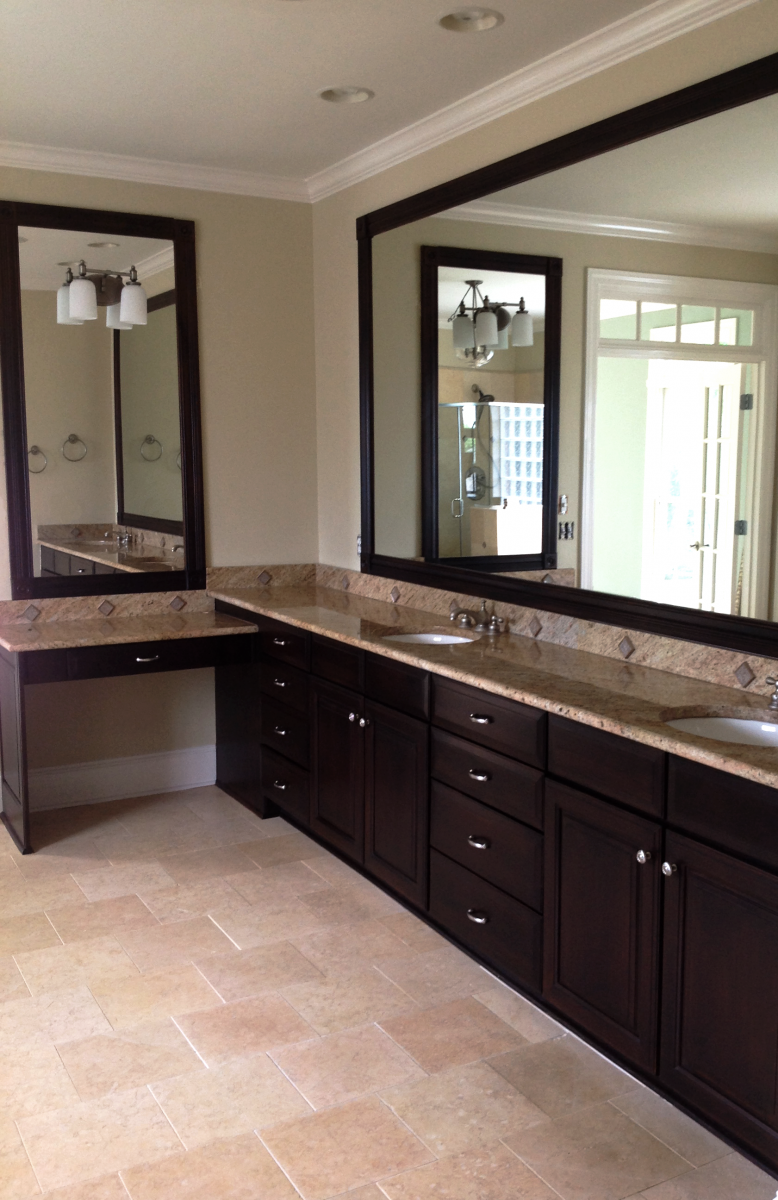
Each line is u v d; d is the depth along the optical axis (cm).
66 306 399
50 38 282
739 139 240
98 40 284
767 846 192
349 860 373
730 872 200
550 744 250
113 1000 277
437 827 303
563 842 248
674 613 271
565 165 296
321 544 470
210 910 334
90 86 321
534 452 317
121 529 422
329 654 357
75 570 416
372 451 414
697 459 259
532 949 265
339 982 287
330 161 407
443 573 374
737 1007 202
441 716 295
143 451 423
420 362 374
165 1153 214
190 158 402
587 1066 247
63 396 403
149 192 412
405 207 375
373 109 343
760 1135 201
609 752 230
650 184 267
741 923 199
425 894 312
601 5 261
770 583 240
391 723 321
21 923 324
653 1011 224
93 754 441
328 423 453
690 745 205
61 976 290
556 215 301
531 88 308
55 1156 213
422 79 315
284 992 281
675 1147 216
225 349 437
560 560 312
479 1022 266
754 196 237
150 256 414
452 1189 204
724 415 248
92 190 401
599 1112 228
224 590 448
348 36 281
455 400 354
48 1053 252
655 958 222
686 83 258
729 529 249
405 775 317
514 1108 230
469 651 309
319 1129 222
